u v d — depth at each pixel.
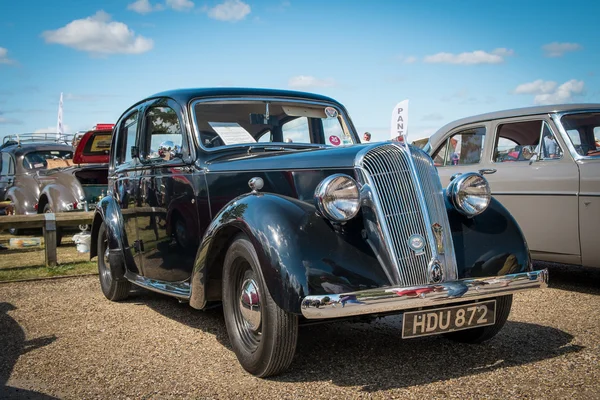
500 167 6.01
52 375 3.38
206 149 4.10
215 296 3.74
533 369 3.30
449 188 3.59
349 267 3.03
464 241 3.46
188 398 2.98
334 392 3.01
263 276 3.04
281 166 3.61
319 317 2.85
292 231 3.05
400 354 3.63
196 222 4.04
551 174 5.52
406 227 3.19
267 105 4.59
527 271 3.40
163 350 3.82
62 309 5.11
